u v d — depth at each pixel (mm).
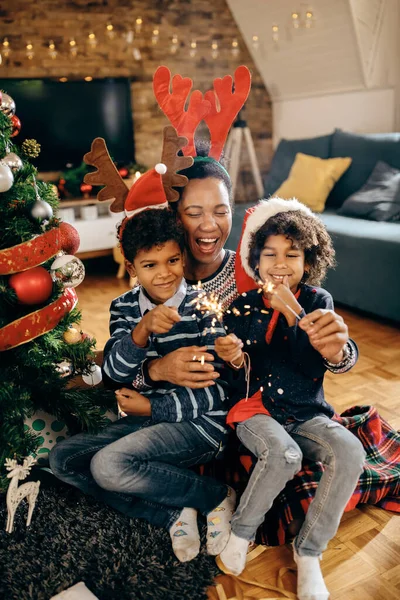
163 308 1137
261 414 1223
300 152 3646
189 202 1341
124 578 1146
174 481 1242
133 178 3965
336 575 1164
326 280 2963
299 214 1274
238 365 1222
